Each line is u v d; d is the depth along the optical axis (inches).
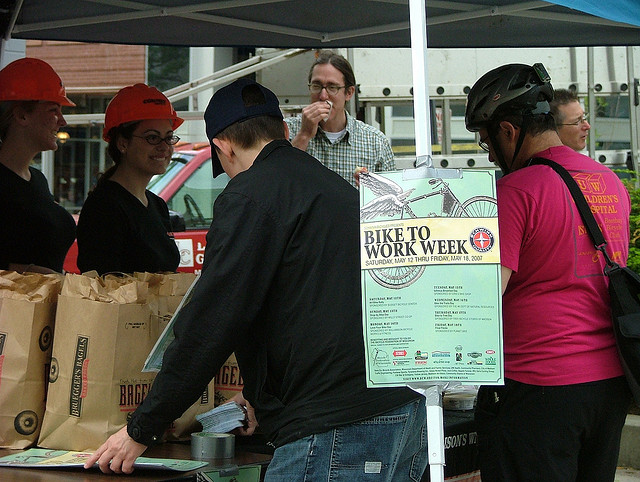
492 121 115.6
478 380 78.7
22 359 107.0
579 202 107.1
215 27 183.3
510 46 198.8
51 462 98.5
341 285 91.9
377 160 203.9
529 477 107.4
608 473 110.3
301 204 92.6
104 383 103.7
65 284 108.2
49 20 173.6
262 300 91.2
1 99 149.6
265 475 94.2
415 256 80.0
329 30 187.5
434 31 186.2
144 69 500.1
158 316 107.6
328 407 89.9
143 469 96.6
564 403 105.1
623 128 275.6
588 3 102.0
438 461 79.4
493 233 80.3
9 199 146.0
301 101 292.2
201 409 116.7
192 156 308.2
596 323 107.3
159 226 159.0
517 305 108.2
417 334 79.4
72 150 487.2
